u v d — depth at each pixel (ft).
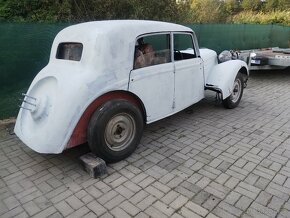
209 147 13.83
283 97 22.65
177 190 10.50
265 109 19.56
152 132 15.64
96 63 11.46
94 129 11.27
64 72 11.92
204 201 9.88
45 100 11.48
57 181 11.20
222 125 16.60
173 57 14.57
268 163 12.32
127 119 12.35
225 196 10.13
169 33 14.25
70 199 10.12
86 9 24.97
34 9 23.68
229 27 35.58
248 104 20.70
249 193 10.28
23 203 9.98
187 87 15.71
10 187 10.89
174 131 15.75
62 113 10.84
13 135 15.40
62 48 13.21
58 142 10.87
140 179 11.22
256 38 41.91
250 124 16.78
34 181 11.25
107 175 11.52
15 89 17.31
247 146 13.93
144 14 29.43
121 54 11.99
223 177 11.27
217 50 34.71
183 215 9.23
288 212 9.34
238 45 38.47
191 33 16.07
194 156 12.98
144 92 13.03
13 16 22.89
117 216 9.25
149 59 13.29
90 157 11.88
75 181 11.17
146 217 9.18
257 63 27.81
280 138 14.84
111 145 12.07
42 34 17.76
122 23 12.54
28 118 12.40
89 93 11.07
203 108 19.71
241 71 20.13
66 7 23.62
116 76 11.83
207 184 10.84
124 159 12.69
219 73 17.87
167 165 12.21
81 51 12.11
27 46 17.30
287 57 27.12
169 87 14.35
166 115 14.60
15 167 12.29
